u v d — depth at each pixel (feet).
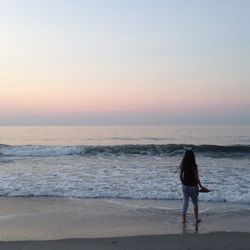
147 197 41.42
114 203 39.01
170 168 62.28
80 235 27.71
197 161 73.77
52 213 35.06
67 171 59.57
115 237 26.76
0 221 32.24
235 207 36.86
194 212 34.01
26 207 37.55
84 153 88.48
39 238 26.94
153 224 30.78
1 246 24.57
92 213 34.91
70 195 42.88
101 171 59.21
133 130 275.39
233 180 50.37
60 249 23.91
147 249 23.95
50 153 89.20
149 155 83.41
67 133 228.43
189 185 31.04
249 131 241.35
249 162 71.77
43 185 47.70
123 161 73.31
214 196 40.47
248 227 29.66
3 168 63.77
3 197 42.37
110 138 172.04
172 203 38.86
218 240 25.82
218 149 90.68
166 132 230.89
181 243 25.17
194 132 227.81
